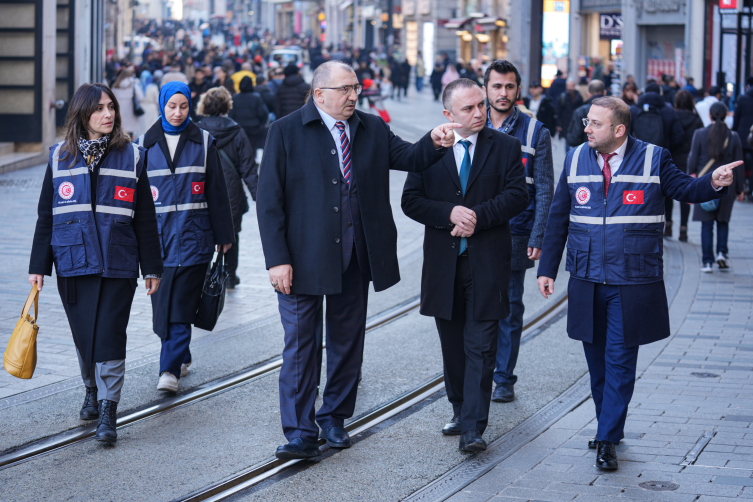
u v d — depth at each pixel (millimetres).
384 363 7777
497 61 6633
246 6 154000
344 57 60531
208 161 7020
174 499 5055
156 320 6879
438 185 5879
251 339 8430
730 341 8414
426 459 5691
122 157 5965
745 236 14008
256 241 13406
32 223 14062
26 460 5590
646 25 34938
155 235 6109
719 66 25859
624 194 5605
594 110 5590
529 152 6621
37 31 21453
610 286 5648
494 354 5848
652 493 5078
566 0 42312
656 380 7309
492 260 5797
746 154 17453
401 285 10734
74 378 7168
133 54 65062
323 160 5684
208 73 28859
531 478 5344
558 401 6848
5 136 21797
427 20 63594
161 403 6684
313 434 5664
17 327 5828
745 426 6211
